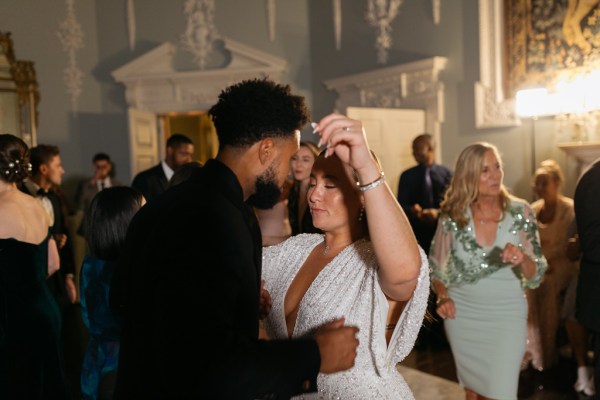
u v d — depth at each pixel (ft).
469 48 18.54
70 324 18.11
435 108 19.71
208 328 3.18
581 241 8.43
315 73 26.18
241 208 3.88
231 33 26.78
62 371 8.53
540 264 8.62
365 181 3.72
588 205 8.19
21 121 23.99
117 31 27.61
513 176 17.28
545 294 13.07
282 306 4.81
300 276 4.81
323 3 25.27
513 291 8.78
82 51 27.14
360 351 4.24
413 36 20.79
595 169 8.21
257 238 4.07
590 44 14.69
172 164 16.25
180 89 26.78
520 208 8.83
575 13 15.06
